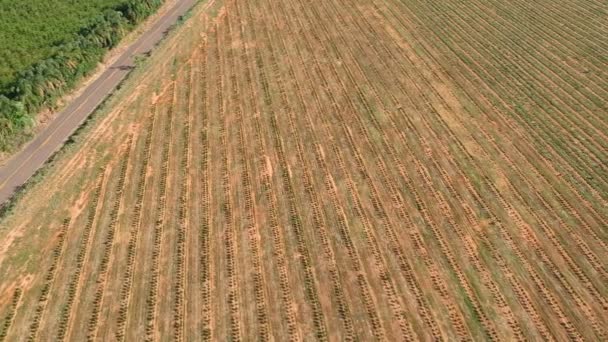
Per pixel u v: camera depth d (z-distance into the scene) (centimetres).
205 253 3769
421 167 4434
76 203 4166
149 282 3581
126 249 3809
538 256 3662
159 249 3806
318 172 4422
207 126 4975
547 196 4119
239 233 3909
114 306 3434
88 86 5484
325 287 3516
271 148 4694
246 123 5003
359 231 3891
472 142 4678
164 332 3281
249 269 3647
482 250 3716
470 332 3219
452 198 4131
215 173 4444
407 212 4031
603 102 5097
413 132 4816
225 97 5366
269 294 3484
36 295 3491
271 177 4388
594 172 4325
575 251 3688
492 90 5334
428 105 5150
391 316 3328
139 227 3975
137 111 5159
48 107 5034
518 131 4778
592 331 3195
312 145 4712
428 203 4097
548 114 4975
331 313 3356
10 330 3284
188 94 5419
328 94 5362
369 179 4338
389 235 3853
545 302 3372
